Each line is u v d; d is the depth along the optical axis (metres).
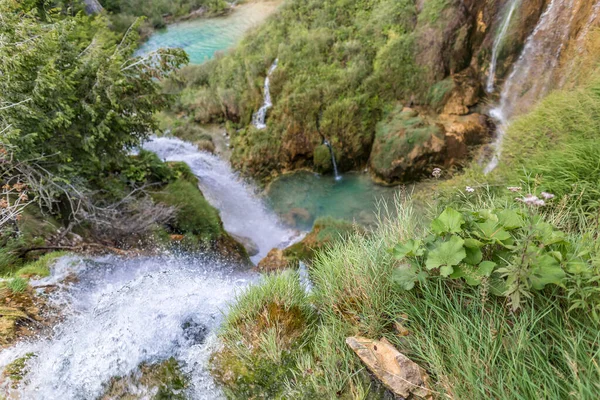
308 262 5.67
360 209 8.23
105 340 2.67
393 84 9.59
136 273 4.42
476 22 9.05
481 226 2.11
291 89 10.27
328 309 2.45
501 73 8.74
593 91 4.17
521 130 4.73
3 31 4.50
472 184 4.23
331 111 9.52
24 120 4.64
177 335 2.67
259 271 5.56
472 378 1.63
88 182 6.14
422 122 8.82
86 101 5.48
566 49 7.23
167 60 6.25
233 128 11.60
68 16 6.06
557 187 3.17
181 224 6.66
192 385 2.29
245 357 2.29
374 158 9.12
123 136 5.92
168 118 12.47
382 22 10.33
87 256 4.61
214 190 9.41
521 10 8.12
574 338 1.61
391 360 1.92
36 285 3.56
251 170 10.05
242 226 8.33
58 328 2.89
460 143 8.40
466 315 1.94
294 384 2.09
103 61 5.51
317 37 10.73
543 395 1.50
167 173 7.95
